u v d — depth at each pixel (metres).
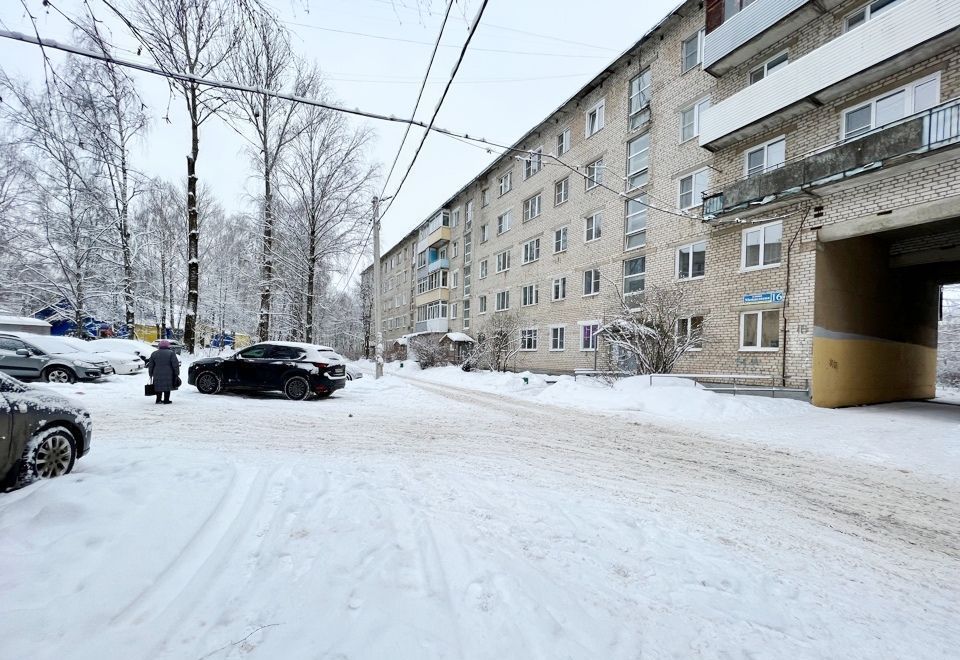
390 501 3.89
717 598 2.68
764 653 2.19
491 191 30.78
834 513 4.46
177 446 6.14
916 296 17.23
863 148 10.74
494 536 3.29
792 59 13.30
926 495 5.14
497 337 23.44
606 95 20.84
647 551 3.26
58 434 4.36
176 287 31.00
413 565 2.73
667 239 17.28
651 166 18.17
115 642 1.99
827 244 12.71
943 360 25.66
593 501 4.34
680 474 5.65
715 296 15.18
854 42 10.91
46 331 21.95
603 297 20.28
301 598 2.35
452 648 2.00
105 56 3.60
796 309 12.77
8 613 2.13
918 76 10.44
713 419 10.18
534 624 2.21
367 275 49.94
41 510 3.18
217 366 12.05
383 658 1.91
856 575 3.16
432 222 39.94
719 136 14.41
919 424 9.82
